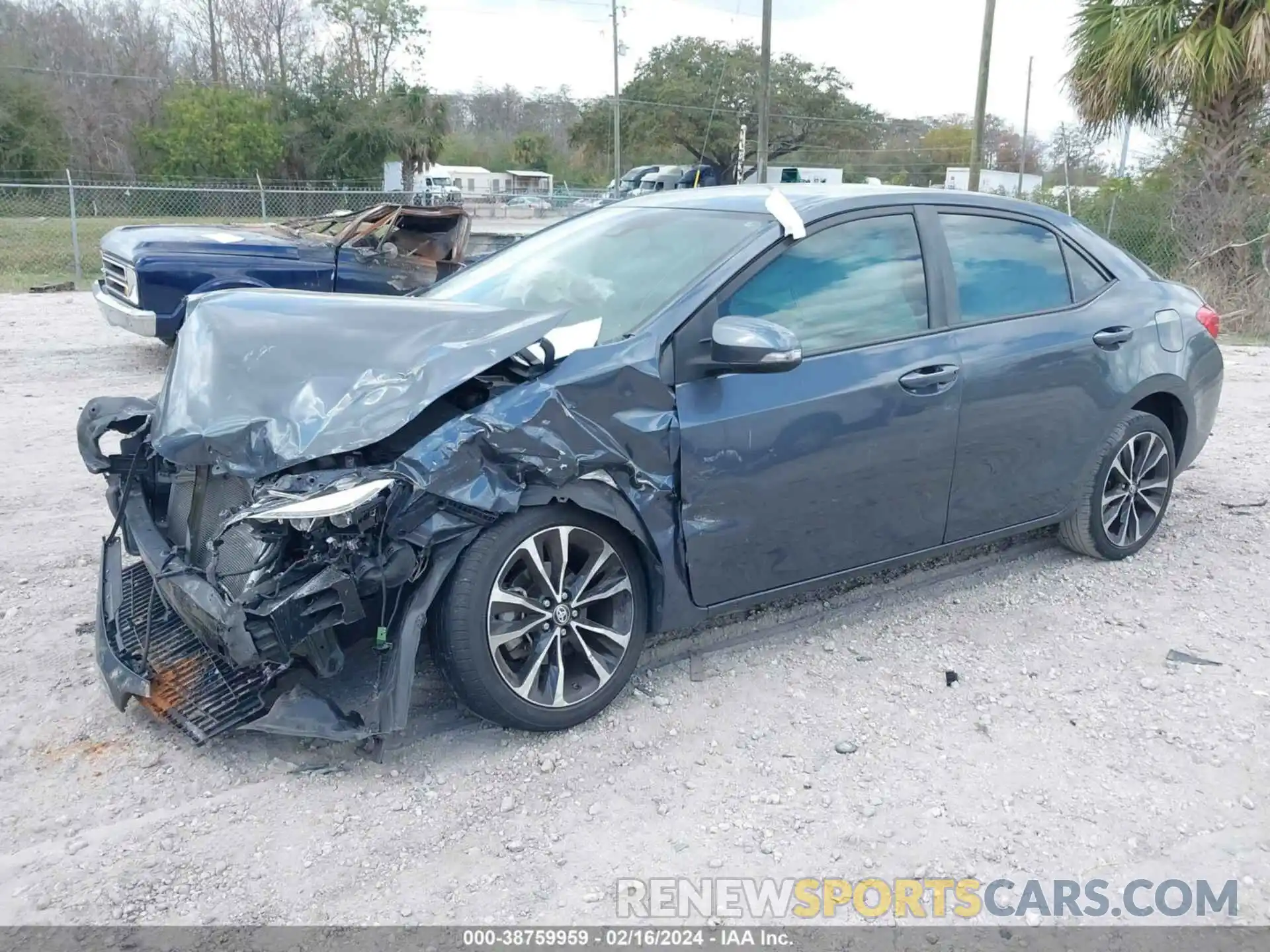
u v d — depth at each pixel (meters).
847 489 3.84
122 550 4.27
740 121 50.31
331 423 3.00
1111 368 4.61
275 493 2.89
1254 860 2.90
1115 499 4.88
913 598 4.60
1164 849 2.94
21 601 4.39
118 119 50.12
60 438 7.02
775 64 51.81
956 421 4.07
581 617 3.44
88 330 11.88
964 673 3.93
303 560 2.93
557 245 4.42
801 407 3.65
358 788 3.17
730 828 3.02
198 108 46.94
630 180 41.84
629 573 3.50
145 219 29.33
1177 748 3.44
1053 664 4.01
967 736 3.51
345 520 2.88
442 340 3.25
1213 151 14.64
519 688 3.31
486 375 3.29
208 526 3.31
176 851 2.88
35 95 45.81
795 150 53.88
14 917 2.63
